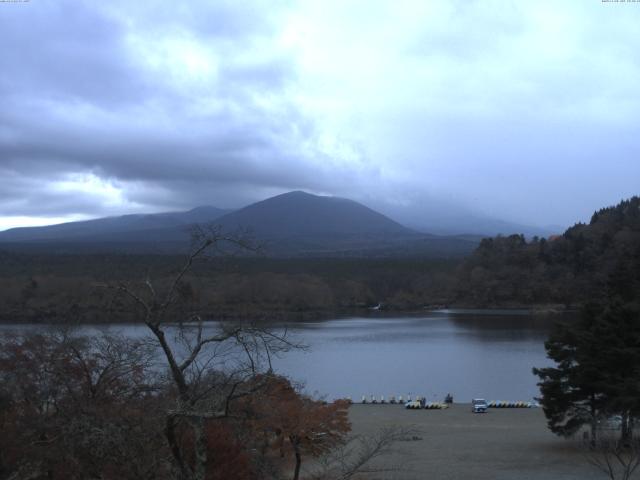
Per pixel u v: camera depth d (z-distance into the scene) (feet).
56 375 72.90
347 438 128.36
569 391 125.59
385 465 113.09
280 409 77.25
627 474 84.12
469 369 273.54
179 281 52.60
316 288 567.18
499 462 117.39
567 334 125.08
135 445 54.85
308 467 103.30
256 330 51.24
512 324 474.90
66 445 59.41
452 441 139.03
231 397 48.57
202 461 47.16
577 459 116.98
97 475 60.85
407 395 222.69
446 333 412.98
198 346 50.42
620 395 114.93
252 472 73.46
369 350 328.90
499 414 184.24
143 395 74.13
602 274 547.90
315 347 339.16
